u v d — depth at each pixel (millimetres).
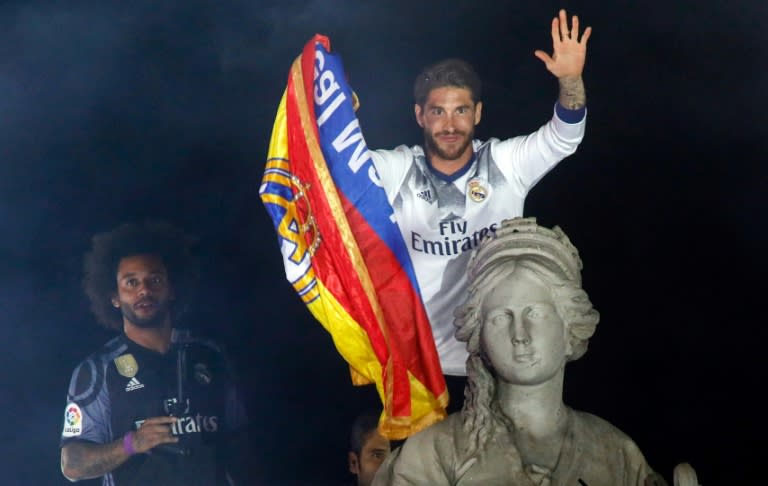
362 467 10461
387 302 9258
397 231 9375
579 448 7531
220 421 11211
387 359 9125
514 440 7535
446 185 10773
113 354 11250
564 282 7594
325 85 9594
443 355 10492
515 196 10758
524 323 7488
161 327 11375
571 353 7637
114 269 11812
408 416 9078
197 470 11016
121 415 11070
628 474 7520
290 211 9539
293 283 9391
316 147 9461
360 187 9422
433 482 7535
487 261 7664
